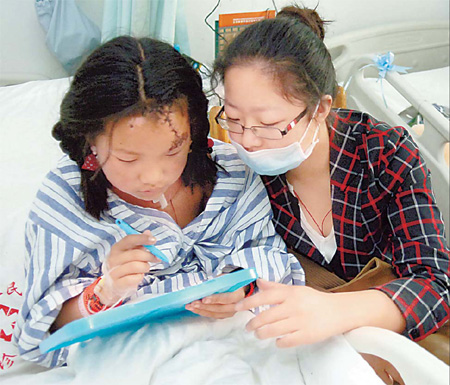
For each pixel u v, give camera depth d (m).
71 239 0.98
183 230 1.08
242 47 0.92
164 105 0.81
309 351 0.90
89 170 0.97
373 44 2.35
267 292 0.89
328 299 0.91
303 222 1.20
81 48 2.03
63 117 0.88
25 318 0.98
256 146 0.97
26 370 1.01
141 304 0.73
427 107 1.58
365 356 1.06
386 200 1.13
